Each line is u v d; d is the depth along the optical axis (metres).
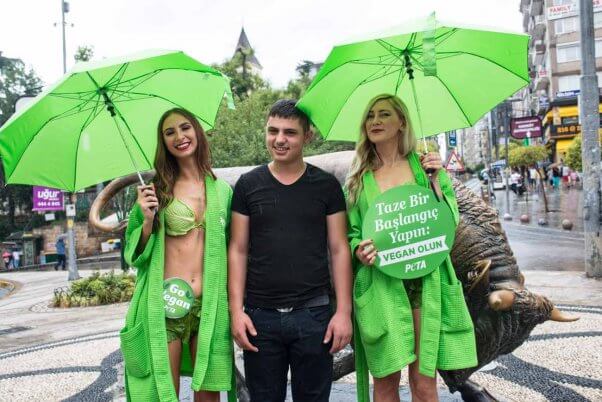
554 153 41.38
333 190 2.55
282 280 2.45
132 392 2.43
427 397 2.44
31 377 5.52
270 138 2.51
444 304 2.43
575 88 42.72
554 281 8.97
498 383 4.27
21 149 2.45
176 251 2.56
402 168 2.60
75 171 2.74
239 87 32.88
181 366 2.65
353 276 2.59
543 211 22.44
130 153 2.60
